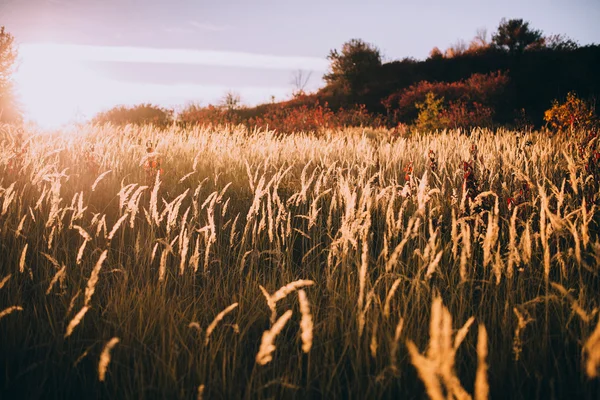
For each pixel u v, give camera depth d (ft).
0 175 16.22
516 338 6.78
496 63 104.78
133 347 7.63
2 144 19.88
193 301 9.19
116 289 9.20
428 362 3.92
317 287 10.07
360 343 7.52
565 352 7.43
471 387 6.85
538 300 7.39
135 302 9.05
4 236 11.00
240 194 17.16
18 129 24.61
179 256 11.11
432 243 8.33
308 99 104.83
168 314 8.48
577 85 82.79
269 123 60.13
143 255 11.24
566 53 98.02
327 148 25.04
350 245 10.96
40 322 8.32
